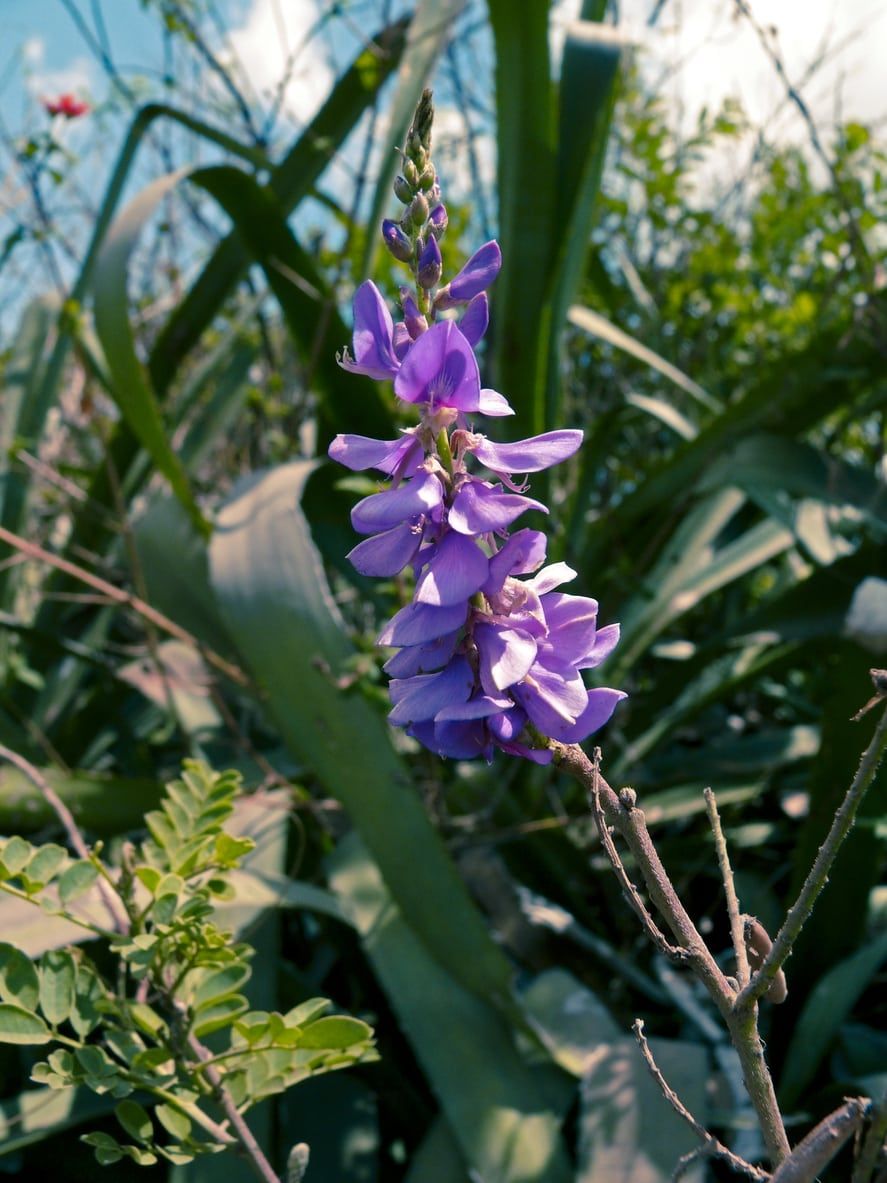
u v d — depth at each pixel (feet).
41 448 1.88
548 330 1.57
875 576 1.49
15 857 0.71
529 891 1.45
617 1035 1.13
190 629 1.64
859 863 1.21
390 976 1.11
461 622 0.46
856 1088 1.04
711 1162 1.01
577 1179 0.95
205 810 0.82
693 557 1.78
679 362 2.29
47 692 1.75
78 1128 1.12
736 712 1.99
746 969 0.49
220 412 1.95
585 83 1.47
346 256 1.82
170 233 2.25
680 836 1.70
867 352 1.55
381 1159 1.22
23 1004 0.68
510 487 0.49
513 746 0.47
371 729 1.17
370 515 0.45
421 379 0.46
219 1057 0.69
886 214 2.05
